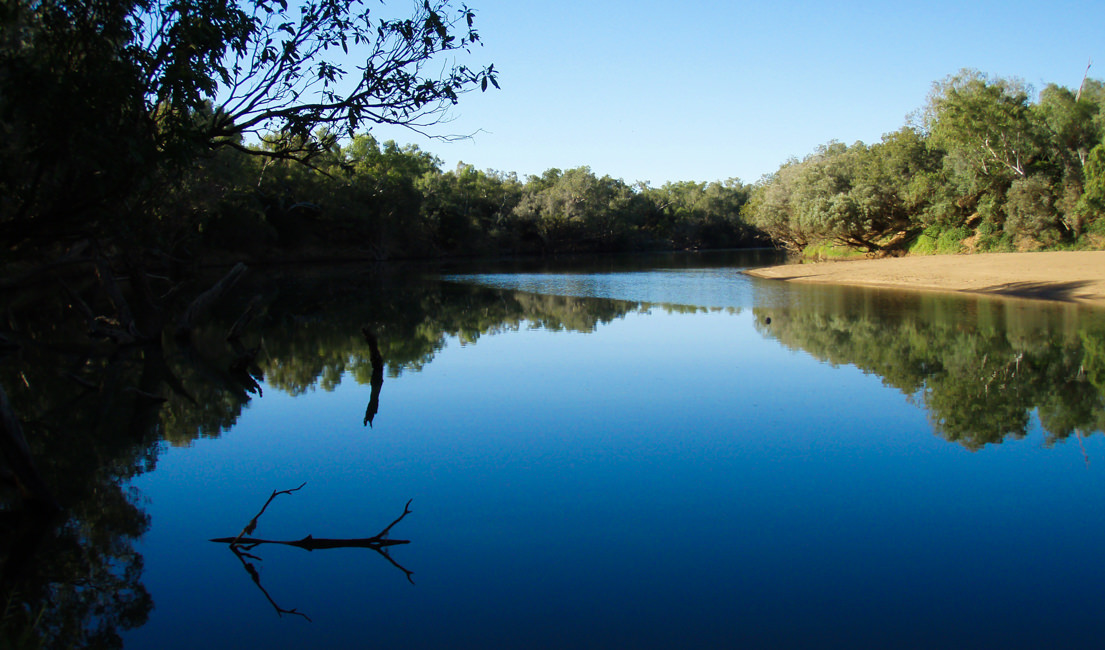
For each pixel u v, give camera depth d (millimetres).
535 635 5441
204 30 8648
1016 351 17016
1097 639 5312
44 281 27203
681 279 46219
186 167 9289
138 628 5613
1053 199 46406
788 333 21094
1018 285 31344
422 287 41219
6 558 6797
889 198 55969
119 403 12773
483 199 98312
